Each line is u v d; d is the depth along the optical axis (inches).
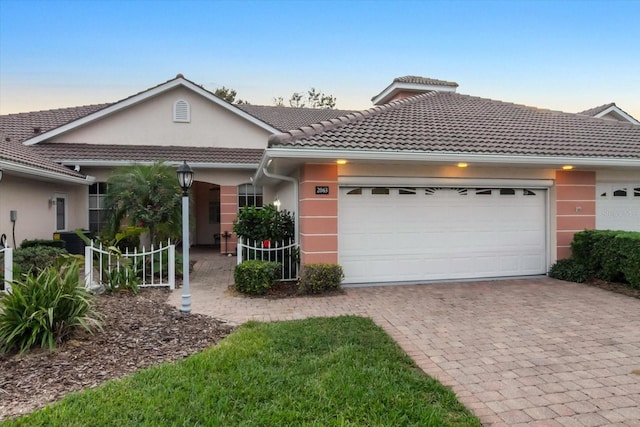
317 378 163.9
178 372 167.6
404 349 205.0
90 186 573.6
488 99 549.0
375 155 323.6
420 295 326.3
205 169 602.9
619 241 343.9
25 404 144.9
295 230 384.2
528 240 402.9
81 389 157.2
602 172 422.3
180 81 622.2
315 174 348.2
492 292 336.2
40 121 680.4
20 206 427.2
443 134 378.6
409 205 375.6
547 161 354.9
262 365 176.7
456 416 138.0
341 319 252.4
